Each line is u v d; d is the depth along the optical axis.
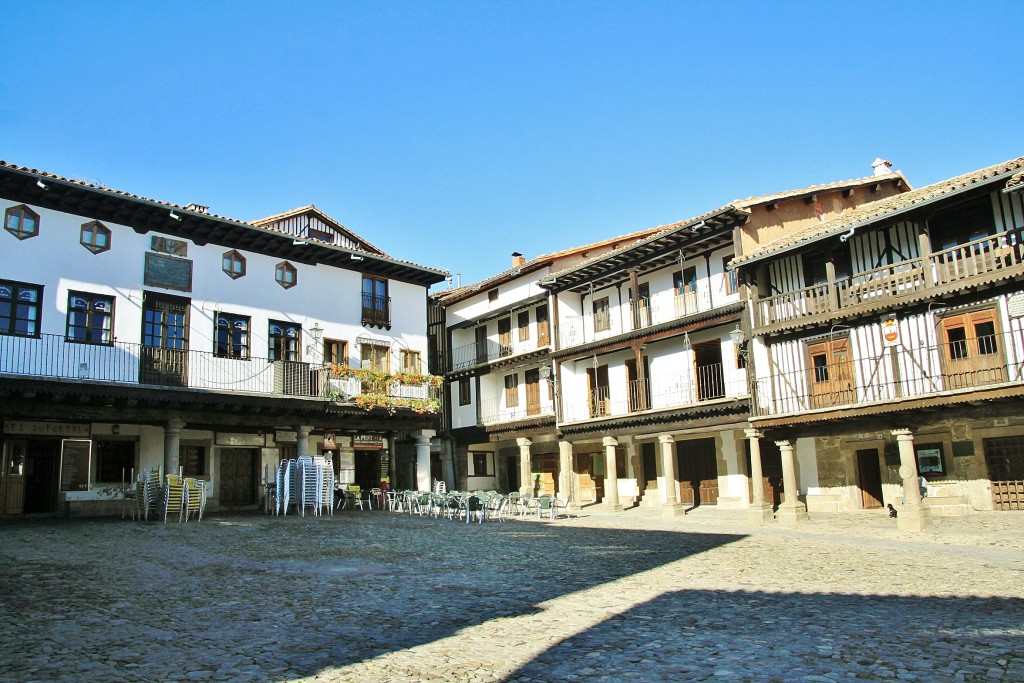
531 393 33.38
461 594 10.45
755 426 22.31
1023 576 12.02
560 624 8.62
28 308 20.98
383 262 29.30
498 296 35.12
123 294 22.75
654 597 10.31
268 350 26.14
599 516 25.41
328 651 7.37
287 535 16.98
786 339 22.89
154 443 24.52
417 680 6.45
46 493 22.39
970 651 7.27
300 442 25.25
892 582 11.58
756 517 21.78
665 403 27.48
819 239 21.30
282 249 26.83
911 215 19.73
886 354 20.55
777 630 8.27
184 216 23.64
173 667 6.71
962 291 18.77
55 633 7.80
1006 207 18.92
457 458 36.09
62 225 21.86
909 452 18.97
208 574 11.61
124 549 14.16
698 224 24.66
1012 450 20.31
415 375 28.78
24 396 19.72
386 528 19.25
